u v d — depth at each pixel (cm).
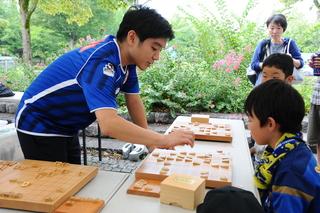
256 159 180
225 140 166
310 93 439
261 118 101
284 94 98
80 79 121
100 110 111
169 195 97
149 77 444
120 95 445
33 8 801
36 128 139
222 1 544
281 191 88
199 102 417
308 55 530
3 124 239
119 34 127
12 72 589
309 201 85
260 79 295
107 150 359
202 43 538
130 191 104
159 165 123
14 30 2073
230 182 107
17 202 92
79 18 911
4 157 212
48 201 92
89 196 103
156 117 408
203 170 118
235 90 432
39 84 136
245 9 558
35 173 113
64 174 112
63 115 138
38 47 2000
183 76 436
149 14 121
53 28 1925
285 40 293
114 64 122
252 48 509
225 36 545
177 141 118
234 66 418
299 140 99
